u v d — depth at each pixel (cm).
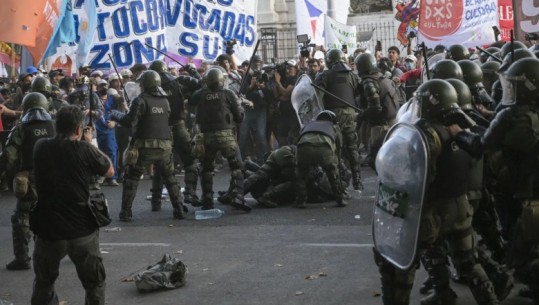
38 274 594
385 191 554
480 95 739
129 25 1517
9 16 1144
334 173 1100
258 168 1248
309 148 1085
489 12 1377
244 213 1107
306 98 1205
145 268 827
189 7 1634
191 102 1112
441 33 1383
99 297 599
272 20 3034
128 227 1045
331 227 987
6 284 786
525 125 554
